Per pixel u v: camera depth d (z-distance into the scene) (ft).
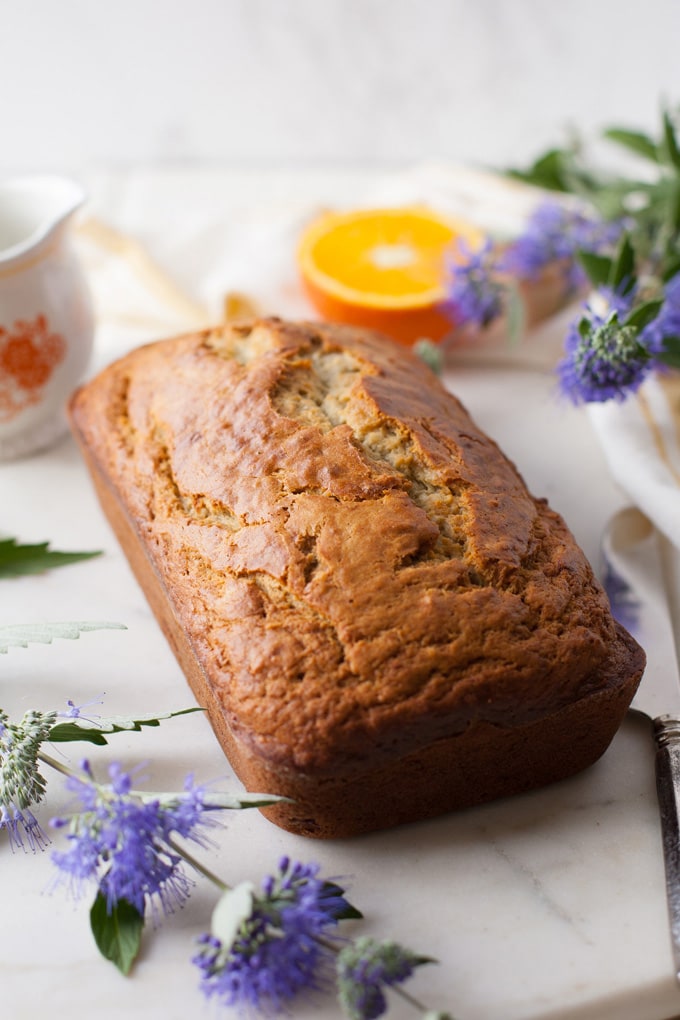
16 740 1.24
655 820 1.28
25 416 1.61
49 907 1.22
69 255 1.62
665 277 1.64
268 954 1.12
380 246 1.83
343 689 1.21
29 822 1.26
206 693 1.31
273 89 2.39
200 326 1.83
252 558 1.29
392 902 1.22
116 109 2.40
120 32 2.29
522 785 1.29
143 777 1.27
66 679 1.40
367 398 1.39
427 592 1.25
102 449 1.48
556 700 1.24
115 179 2.14
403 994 1.13
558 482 1.61
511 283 1.77
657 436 1.59
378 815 1.26
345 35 2.32
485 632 1.23
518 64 2.37
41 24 2.27
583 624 1.26
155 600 1.42
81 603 1.48
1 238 1.67
